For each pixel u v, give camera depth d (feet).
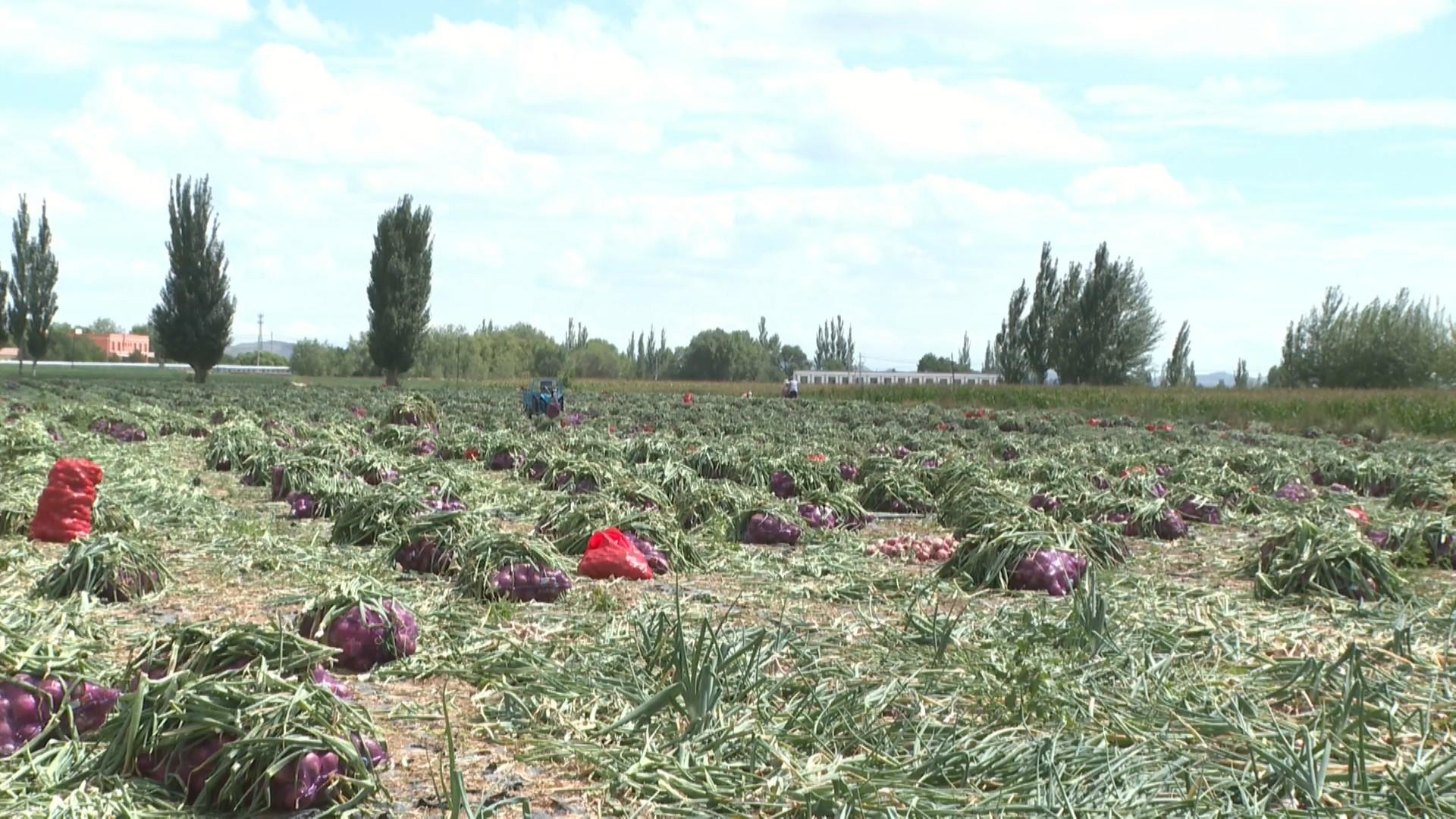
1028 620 25.89
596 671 21.70
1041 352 293.02
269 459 56.08
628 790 16.25
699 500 43.78
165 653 18.95
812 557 36.81
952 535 41.42
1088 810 14.98
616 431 95.04
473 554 30.60
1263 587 30.86
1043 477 57.82
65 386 167.73
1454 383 247.50
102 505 38.19
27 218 245.65
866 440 87.51
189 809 15.53
